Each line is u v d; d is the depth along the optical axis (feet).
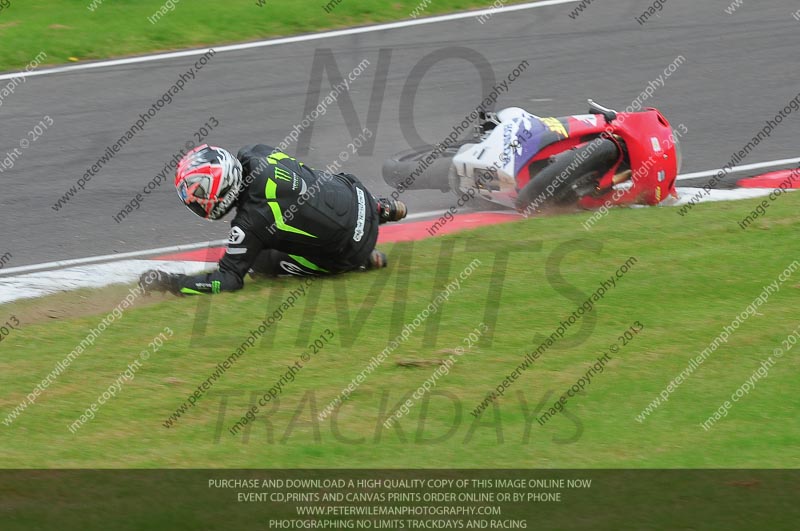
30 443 58.80
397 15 178.50
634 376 66.28
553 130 100.83
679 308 76.02
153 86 148.36
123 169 120.88
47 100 142.82
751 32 168.55
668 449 57.47
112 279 91.09
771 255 86.07
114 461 56.44
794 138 129.29
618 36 168.25
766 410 62.08
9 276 93.61
